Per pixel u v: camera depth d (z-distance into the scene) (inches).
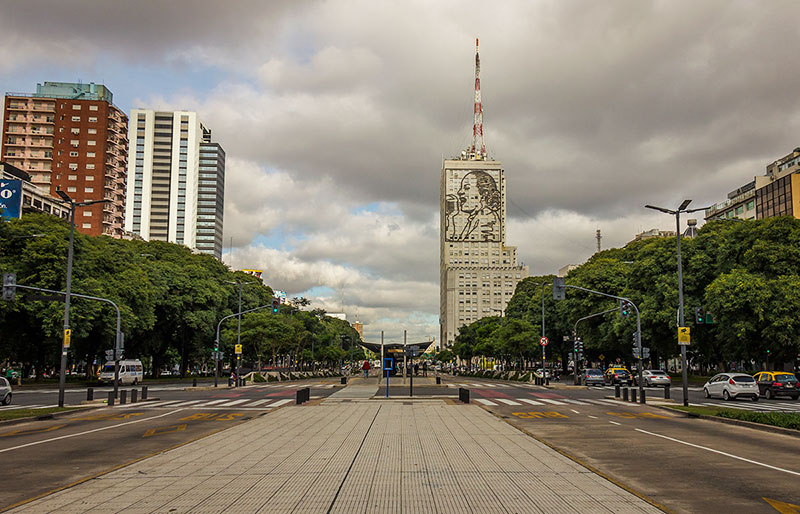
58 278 1953.7
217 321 2893.7
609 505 333.7
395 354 3617.1
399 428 758.5
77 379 2630.4
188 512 322.0
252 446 588.1
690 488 391.5
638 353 1360.7
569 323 2864.2
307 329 3818.9
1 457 546.0
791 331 1652.3
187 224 7022.6
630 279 2329.0
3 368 3127.5
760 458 521.7
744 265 1839.3
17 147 4552.2
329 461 491.5
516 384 2399.1
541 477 417.1
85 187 4581.7
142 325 2346.2
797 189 3324.3
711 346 2298.2
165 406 1232.2
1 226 1875.0
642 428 788.6
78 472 466.0
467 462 484.4
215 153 7544.3
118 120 4810.5
